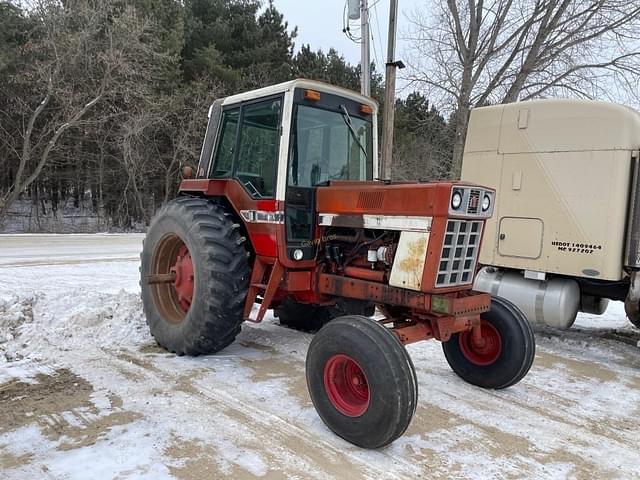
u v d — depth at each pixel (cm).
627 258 503
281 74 2333
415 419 340
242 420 322
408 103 2386
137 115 1844
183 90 2053
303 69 2469
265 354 460
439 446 302
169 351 450
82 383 371
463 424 335
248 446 289
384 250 354
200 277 414
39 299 525
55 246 1141
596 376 452
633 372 469
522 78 1266
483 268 605
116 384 371
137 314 524
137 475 253
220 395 360
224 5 2456
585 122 522
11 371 388
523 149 564
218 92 2072
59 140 1891
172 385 374
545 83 1282
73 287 657
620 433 333
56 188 2253
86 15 1625
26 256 952
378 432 284
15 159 1912
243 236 441
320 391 314
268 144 416
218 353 457
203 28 2344
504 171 580
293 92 399
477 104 1325
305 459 278
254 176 429
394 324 367
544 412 363
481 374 402
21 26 1748
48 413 319
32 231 1827
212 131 479
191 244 423
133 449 278
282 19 2581
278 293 444
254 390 371
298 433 309
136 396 351
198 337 419
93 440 287
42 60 1686
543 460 291
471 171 608
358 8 988
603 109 512
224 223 429
